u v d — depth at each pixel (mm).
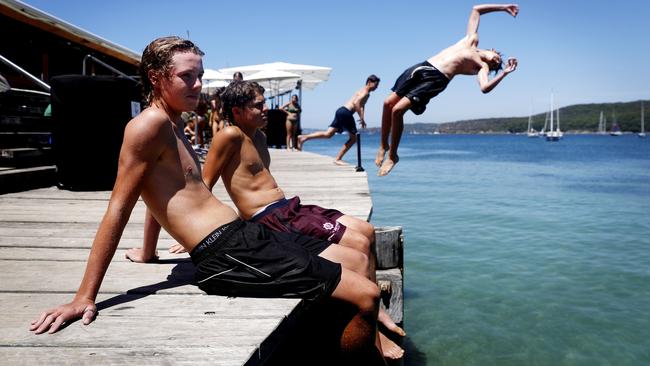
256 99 3188
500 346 5031
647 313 5859
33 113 9562
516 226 11078
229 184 3244
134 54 13250
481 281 7023
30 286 2654
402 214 12555
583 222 11672
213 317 2225
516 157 50188
